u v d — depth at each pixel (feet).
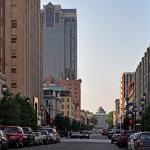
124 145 166.91
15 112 212.43
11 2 361.30
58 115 481.87
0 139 111.14
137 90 495.82
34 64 414.62
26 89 365.20
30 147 155.02
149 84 360.07
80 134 341.00
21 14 360.28
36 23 431.84
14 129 145.79
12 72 355.97
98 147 163.32
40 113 419.54
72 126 593.01
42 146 166.61
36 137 177.68
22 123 241.14
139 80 466.70
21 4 360.89
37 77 432.25
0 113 209.97
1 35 306.76
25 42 367.45
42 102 467.93
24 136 155.84
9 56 358.02
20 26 359.66
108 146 177.78
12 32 359.87
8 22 360.48
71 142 227.20
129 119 379.55
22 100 251.19
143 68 417.49
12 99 221.87
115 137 218.18
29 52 384.27
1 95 265.34
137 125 341.62
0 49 302.66
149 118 244.01
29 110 252.62
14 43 359.46
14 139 142.20
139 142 107.04
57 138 216.54
